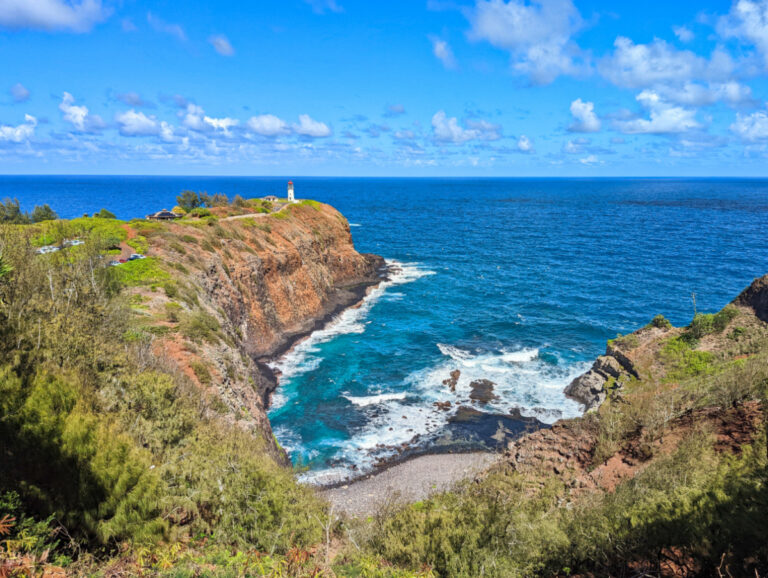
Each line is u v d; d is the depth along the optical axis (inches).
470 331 2015.3
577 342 1872.5
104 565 311.6
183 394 700.0
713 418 593.3
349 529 496.4
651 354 1257.4
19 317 482.3
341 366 1656.0
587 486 592.1
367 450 1158.3
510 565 362.6
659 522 332.2
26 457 354.0
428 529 432.1
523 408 1348.4
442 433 1231.5
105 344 615.8
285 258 2224.4
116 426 457.1
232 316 1678.2
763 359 721.6
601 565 341.7
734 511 307.3
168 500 401.7
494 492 551.8
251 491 482.9
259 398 1199.6
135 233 1748.3
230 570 314.0
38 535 291.9
